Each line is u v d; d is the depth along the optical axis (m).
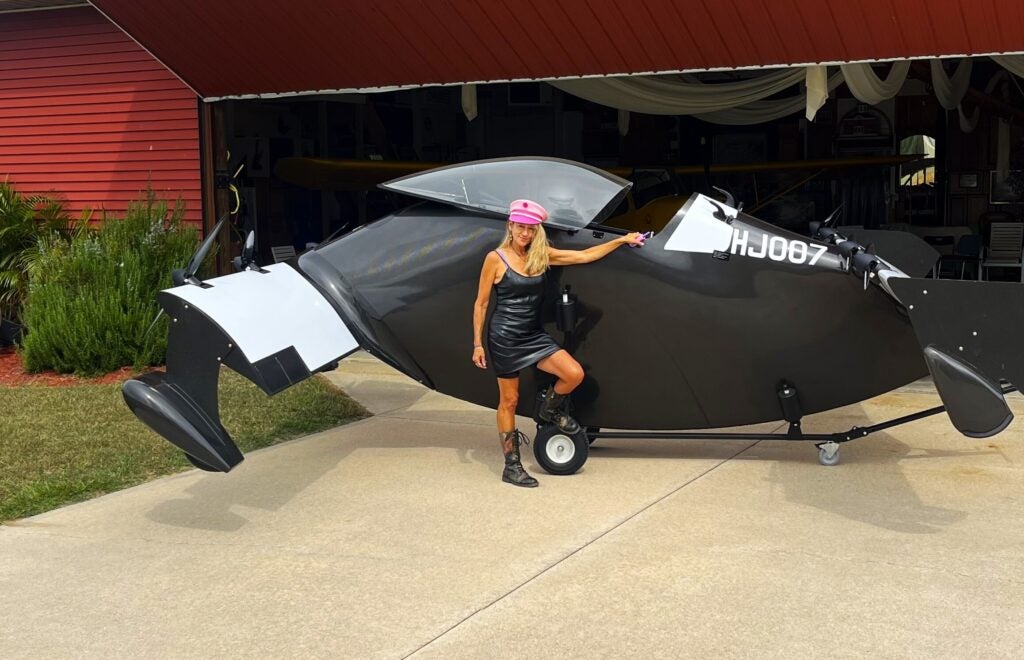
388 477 6.29
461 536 5.16
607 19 9.05
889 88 11.03
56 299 10.36
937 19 8.00
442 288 6.39
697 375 6.20
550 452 6.20
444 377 6.58
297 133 18.42
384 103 19.83
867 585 4.41
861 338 5.97
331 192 19.11
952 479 5.98
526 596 4.38
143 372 10.07
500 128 21.83
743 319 6.04
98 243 10.87
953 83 14.34
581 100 21.53
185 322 5.56
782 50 8.67
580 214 6.17
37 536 5.32
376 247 6.53
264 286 6.08
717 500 5.65
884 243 6.83
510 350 5.89
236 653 3.92
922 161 19.48
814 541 4.97
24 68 12.82
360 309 6.40
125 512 5.71
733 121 17.47
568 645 3.90
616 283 6.13
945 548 4.84
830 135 20.30
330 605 4.34
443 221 6.47
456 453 6.86
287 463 6.69
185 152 12.09
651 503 5.62
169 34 10.78
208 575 4.72
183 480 6.36
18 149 13.03
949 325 4.98
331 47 10.35
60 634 4.12
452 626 4.10
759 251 6.01
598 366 6.28
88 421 7.95
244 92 11.34
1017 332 4.88
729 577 4.53
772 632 3.97
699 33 8.83
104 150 12.54
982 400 4.83
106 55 12.33
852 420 7.54
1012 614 4.09
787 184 18.45
